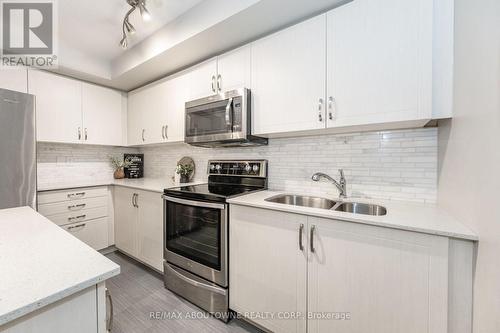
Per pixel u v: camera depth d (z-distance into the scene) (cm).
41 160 260
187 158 276
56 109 241
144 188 228
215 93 199
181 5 172
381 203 146
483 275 82
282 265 138
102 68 257
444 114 113
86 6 171
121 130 298
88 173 297
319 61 146
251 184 213
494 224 75
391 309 105
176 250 191
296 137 195
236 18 155
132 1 154
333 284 120
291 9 147
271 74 167
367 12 129
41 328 53
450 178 115
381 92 126
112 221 273
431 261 96
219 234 162
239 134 177
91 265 67
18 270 63
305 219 129
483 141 82
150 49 213
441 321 95
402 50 119
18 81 215
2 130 180
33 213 124
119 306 177
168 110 244
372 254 109
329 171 179
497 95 73
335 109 141
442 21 113
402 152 150
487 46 79
